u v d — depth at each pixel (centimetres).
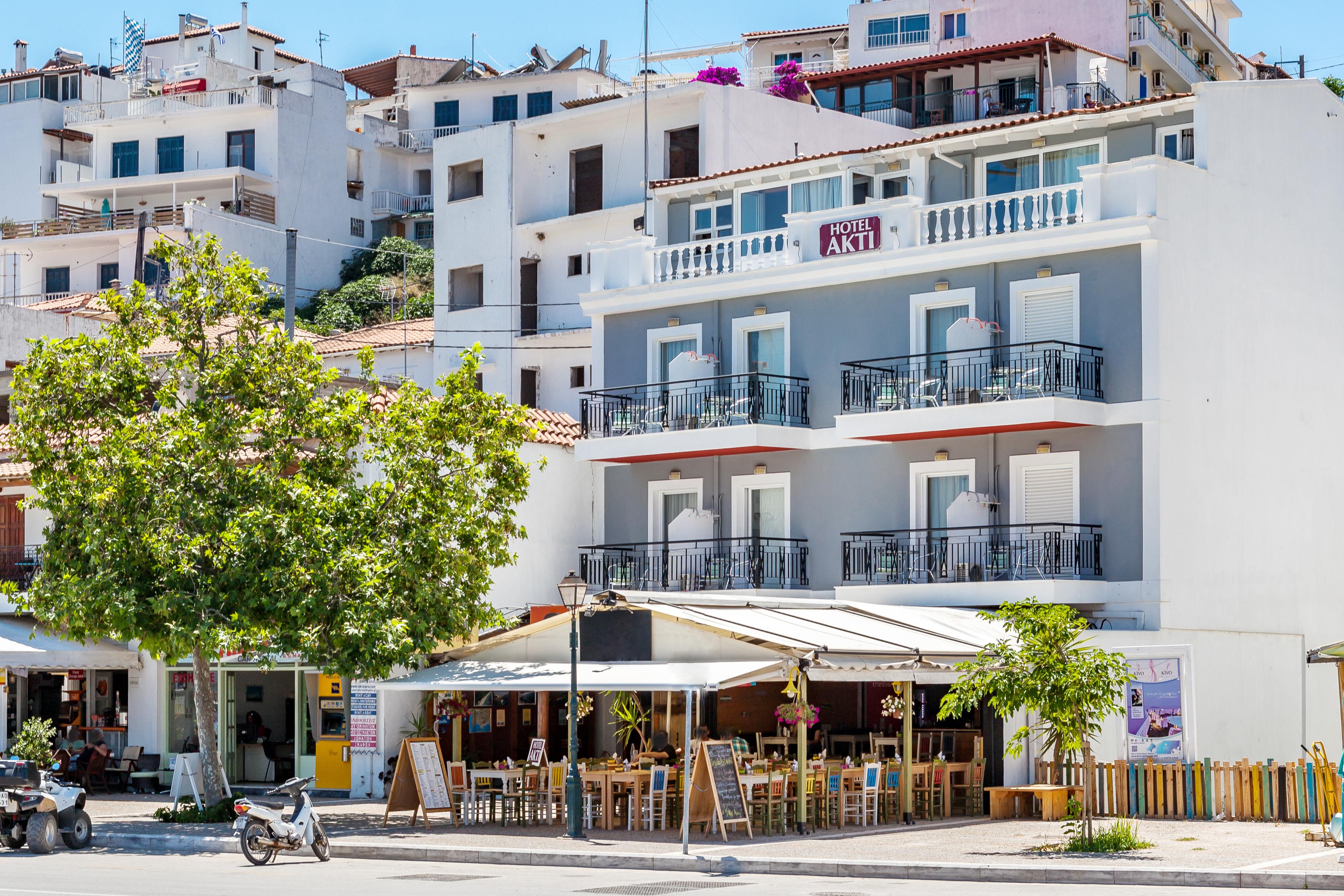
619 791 2592
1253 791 2528
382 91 9994
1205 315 3133
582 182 5222
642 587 3612
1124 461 3039
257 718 3516
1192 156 3231
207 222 7306
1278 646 3259
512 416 2855
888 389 3294
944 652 2553
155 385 2742
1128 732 2653
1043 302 3167
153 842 2433
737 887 1831
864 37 7806
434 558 2675
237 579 2538
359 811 2861
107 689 3653
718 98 4781
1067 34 6775
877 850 2130
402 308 7125
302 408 2694
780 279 3506
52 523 3300
